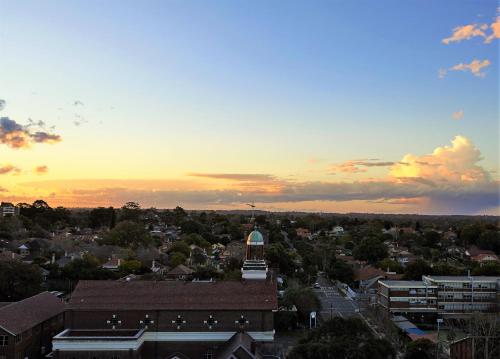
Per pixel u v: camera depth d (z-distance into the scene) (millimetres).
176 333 85750
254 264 108500
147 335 85688
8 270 120750
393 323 119750
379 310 133750
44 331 93125
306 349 71188
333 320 76938
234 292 89500
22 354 83875
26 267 124875
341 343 70812
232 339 83812
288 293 127125
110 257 199250
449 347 93688
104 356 79688
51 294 107000
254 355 78312
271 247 197000
